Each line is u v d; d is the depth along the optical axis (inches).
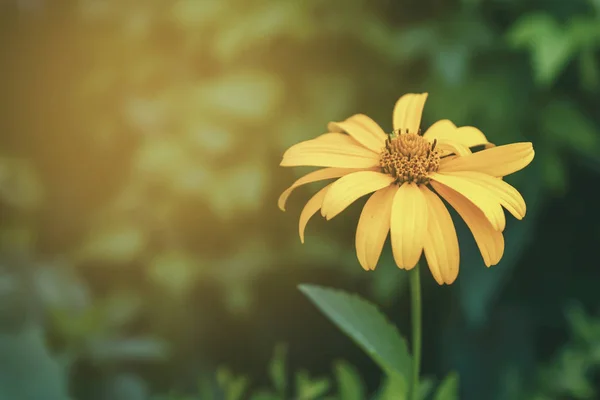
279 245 36.6
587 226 39.2
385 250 35.1
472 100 33.1
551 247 39.6
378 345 21.8
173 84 36.5
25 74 43.0
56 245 43.5
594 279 39.6
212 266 35.9
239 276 35.8
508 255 33.4
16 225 43.1
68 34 41.1
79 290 36.7
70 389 31.0
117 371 33.2
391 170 21.6
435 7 34.1
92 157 42.3
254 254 36.1
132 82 37.2
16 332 31.2
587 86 33.4
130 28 36.8
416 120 22.8
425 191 21.4
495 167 21.4
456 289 33.9
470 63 33.8
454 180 21.2
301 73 35.3
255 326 38.4
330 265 35.8
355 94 34.9
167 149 34.7
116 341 32.9
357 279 37.3
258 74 35.0
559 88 34.7
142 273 37.9
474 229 21.1
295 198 36.0
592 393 31.9
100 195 42.7
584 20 31.4
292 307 38.4
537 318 39.1
